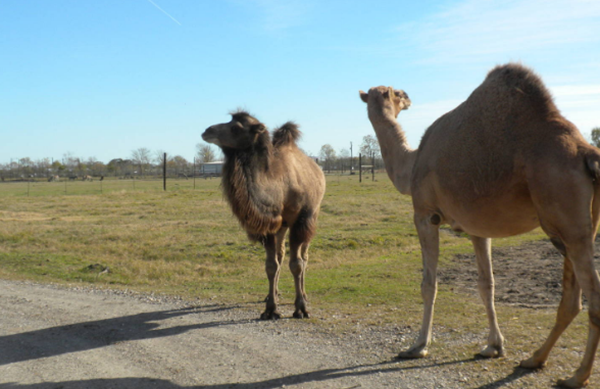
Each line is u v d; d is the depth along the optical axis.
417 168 5.63
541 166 4.32
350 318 7.58
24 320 8.06
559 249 4.41
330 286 9.91
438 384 4.92
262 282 11.06
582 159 4.21
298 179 8.27
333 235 17.86
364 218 24.00
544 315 7.07
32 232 19.31
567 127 4.43
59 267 13.38
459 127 5.09
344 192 42.28
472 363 5.37
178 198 38.88
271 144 7.81
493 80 4.94
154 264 13.88
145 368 5.80
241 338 6.83
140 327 7.56
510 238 15.46
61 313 8.48
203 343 6.67
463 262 12.16
